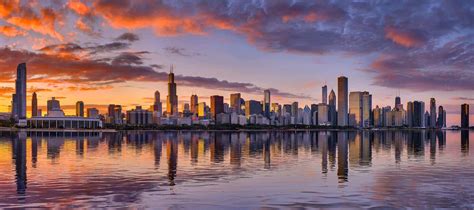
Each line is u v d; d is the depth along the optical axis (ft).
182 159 266.77
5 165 227.81
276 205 124.26
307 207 121.80
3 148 391.04
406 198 134.21
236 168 214.28
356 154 316.40
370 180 171.73
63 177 178.70
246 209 119.44
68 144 472.85
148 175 185.78
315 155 305.32
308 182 165.99
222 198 133.59
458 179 174.60
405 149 382.01
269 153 325.83
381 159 270.87
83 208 119.96
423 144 480.64
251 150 363.15
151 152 334.03
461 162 248.93
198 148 393.50
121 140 609.01
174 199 131.95
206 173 192.95
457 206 123.54
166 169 208.85
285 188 151.64
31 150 359.87
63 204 124.77
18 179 172.86
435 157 287.48
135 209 119.14
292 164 235.40
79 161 250.98
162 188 151.12
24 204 124.77
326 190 147.84
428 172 198.39
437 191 146.30
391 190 148.05
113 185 157.48
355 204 125.70
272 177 179.93
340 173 194.18
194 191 145.28
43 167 217.56
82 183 162.09
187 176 182.39
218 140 614.34
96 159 265.75
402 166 225.97
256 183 162.91
